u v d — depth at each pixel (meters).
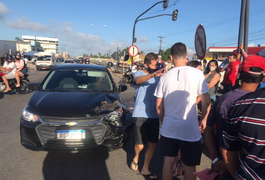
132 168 3.23
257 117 1.31
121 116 3.54
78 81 4.52
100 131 3.24
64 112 3.24
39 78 16.55
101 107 3.47
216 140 1.95
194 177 2.32
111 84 4.64
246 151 1.39
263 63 1.65
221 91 5.70
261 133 1.30
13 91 10.13
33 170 3.14
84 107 3.41
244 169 1.39
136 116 3.01
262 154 1.30
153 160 3.60
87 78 4.67
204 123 2.33
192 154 2.29
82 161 3.45
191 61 4.15
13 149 3.80
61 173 3.09
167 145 2.38
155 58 3.01
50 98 3.70
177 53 2.39
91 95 3.94
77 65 5.20
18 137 4.36
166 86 2.36
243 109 1.40
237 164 1.60
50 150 3.12
